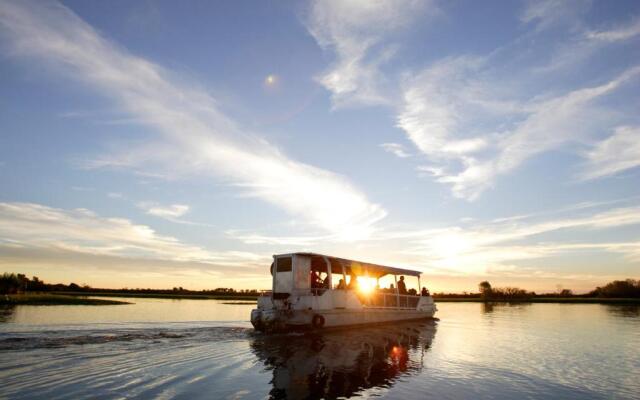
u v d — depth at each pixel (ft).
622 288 349.00
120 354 45.65
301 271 74.23
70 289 394.32
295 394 32.58
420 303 108.78
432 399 32.58
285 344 58.34
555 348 62.80
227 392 32.45
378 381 37.68
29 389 31.65
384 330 82.48
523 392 36.32
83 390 31.65
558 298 350.43
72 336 57.31
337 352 52.54
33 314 99.19
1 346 49.24
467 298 388.78
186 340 57.67
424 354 53.67
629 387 39.29
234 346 54.54
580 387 38.99
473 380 39.83
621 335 80.69
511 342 68.33
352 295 83.41
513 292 344.69
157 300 246.06
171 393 31.65
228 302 230.89
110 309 132.87
